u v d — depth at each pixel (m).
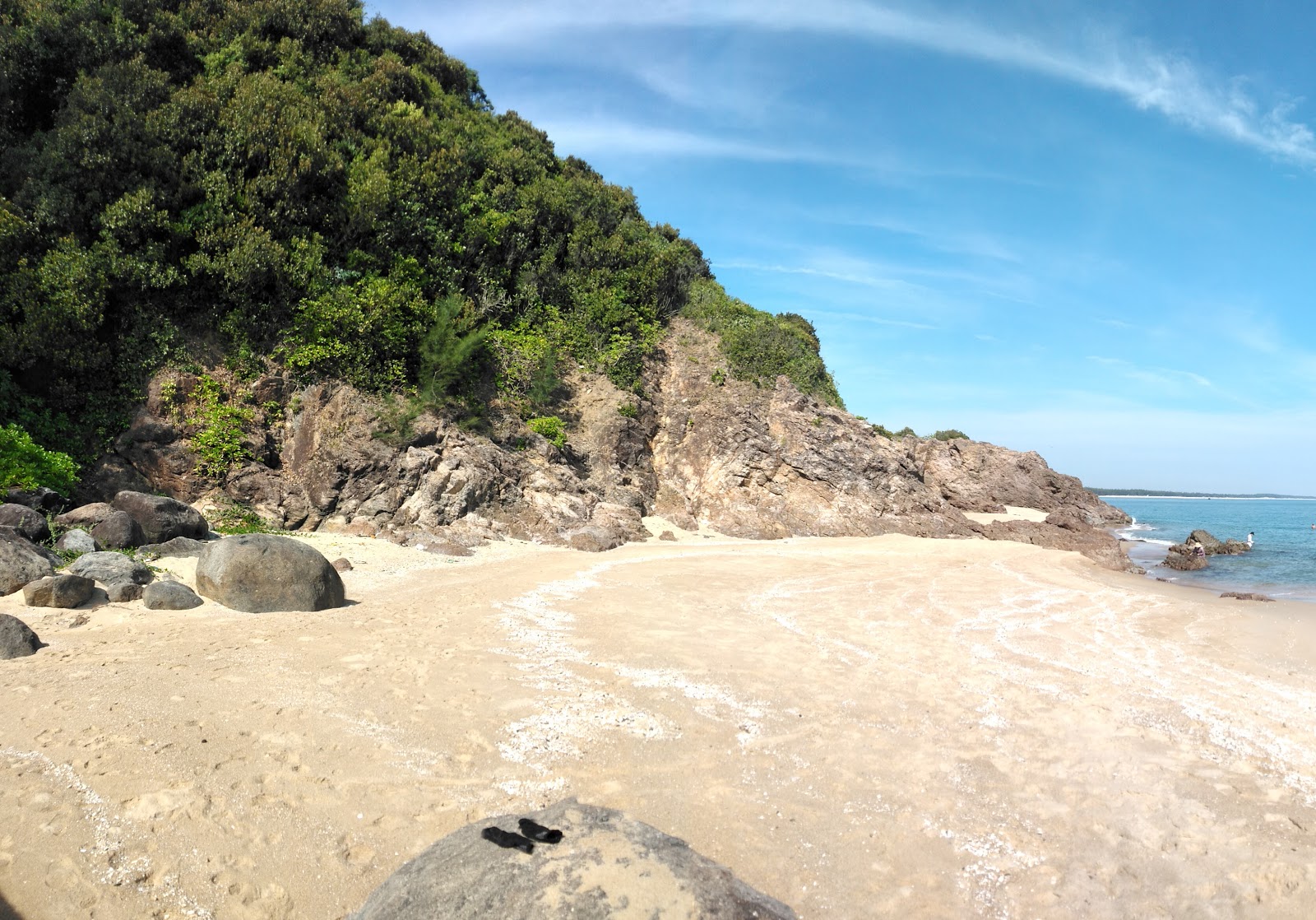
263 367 20.77
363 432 20.56
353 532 18.58
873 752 6.86
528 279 28.89
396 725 6.67
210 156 21.45
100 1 24.61
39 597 9.79
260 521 18.38
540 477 22.97
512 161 32.28
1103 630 12.88
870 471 30.27
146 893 4.37
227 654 8.23
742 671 8.98
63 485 15.61
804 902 4.63
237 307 20.83
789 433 29.86
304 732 6.33
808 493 28.61
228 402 19.92
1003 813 5.88
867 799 5.97
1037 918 4.63
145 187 19.92
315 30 30.31
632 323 30.53
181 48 25.50
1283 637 12.87
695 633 10.82
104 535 13.16
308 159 22.28
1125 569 24.81
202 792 5.28
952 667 9.76
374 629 9.88
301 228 22.30
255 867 4.64
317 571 11.16
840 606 13.80
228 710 6.62
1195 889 4.98
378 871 4.68
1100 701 8.60
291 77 27.38
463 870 3.71
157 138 20.59
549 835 3.86
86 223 19.58
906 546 25.03
